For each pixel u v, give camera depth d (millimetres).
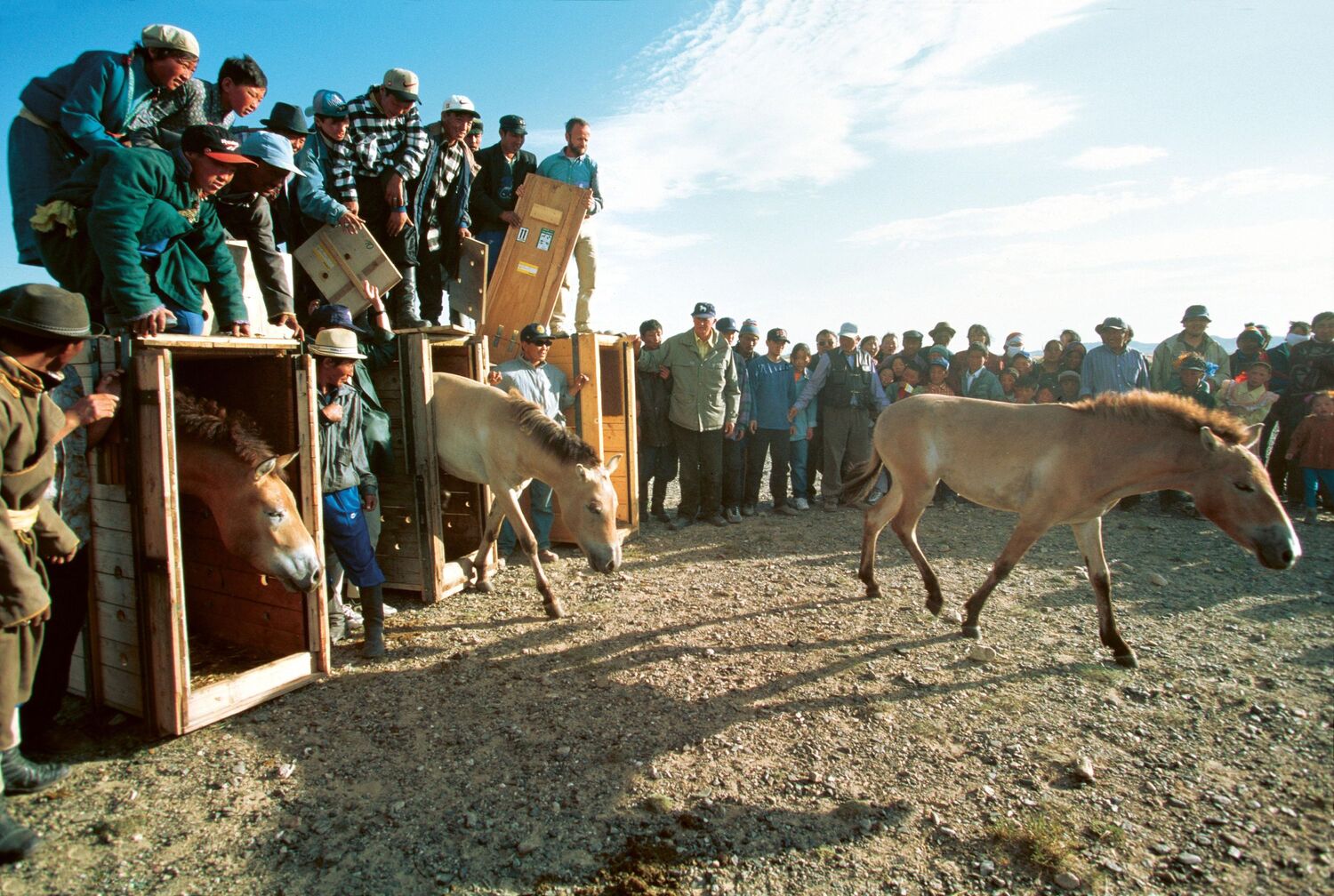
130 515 3393
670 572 6449
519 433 5262
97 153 3680
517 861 2695
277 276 4719
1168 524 7996
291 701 3947
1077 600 5516
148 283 3576
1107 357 8500
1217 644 4629
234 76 4590
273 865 2691
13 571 2633
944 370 8953
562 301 8008
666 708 3867
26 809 2984
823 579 6207
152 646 3463
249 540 3857
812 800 3061
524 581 6180
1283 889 2516
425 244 6641
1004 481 4684
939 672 4301
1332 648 4523
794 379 9336
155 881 2604
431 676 4270
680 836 2830
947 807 3002
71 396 3420
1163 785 3129
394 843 2809
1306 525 7684
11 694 2795
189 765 3314
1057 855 2680
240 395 4473
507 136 7492
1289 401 8555
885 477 10273
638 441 8297
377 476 5695
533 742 3533
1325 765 3256
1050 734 3566
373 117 5922
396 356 5594
